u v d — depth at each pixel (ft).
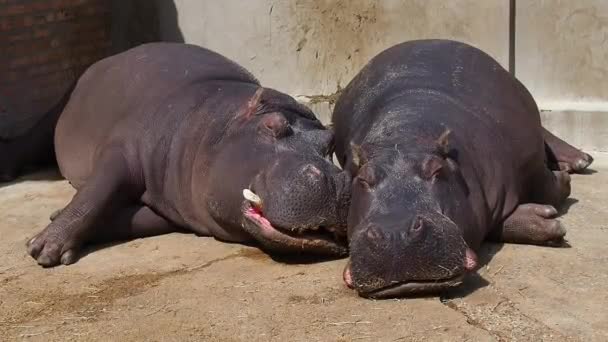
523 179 31.04
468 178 27.50
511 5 40.42
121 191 32.22
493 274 27.09
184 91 33.60
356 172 27.32
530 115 32.22
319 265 28.48
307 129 30.12
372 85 33.22
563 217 31.99
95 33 46.60
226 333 24.14
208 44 45.68
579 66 40.14
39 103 43.68
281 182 27.53
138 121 33.35
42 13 43.50
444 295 25.70
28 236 32.09
